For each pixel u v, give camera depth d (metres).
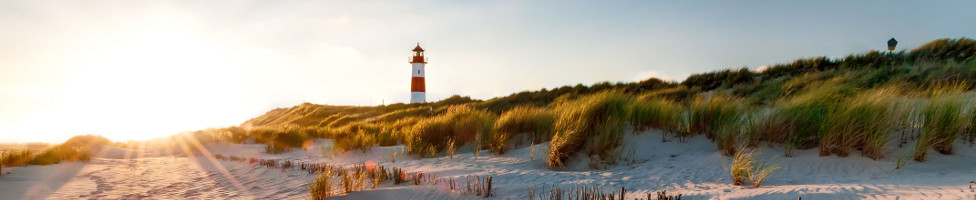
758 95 15.93
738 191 4.83
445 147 11.71
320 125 44.03
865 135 6.66
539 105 26.69
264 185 7.51
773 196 4.35
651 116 9.97
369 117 41.78
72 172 9.88
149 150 17.09
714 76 22.91
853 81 15.08
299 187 6.99
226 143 17.97
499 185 6.04
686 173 6.73
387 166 9.30
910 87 12.34
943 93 7.81
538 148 9.78
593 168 7.96
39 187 7.64
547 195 5.24
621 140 9.23
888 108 7.37
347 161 11.37
